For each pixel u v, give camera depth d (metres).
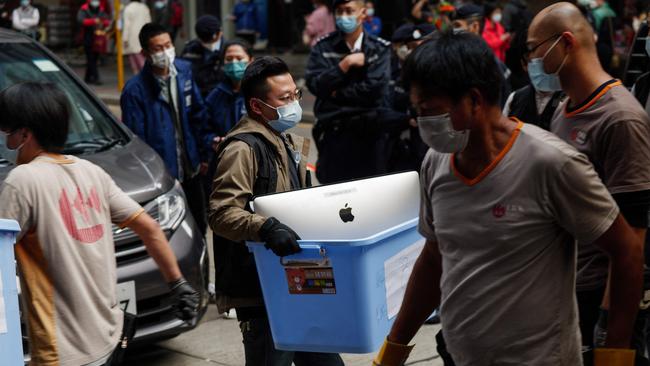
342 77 6.39
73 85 6.07
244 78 3.72
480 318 2.67
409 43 6.84
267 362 3.75
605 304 3.01
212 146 6.40
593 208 2.58
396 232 3.35
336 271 3.26
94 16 19.44
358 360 5.27
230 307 3.71
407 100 6.62
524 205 2.57
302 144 3.89
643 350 3.49
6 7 18.50
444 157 2.72
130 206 3.56
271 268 3.40
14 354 3.21
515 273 2.62
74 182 3.41
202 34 7.44
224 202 3.53
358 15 6.43
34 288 3.31
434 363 5.16
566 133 3.40
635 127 3.22
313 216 3.43
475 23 7.91
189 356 5.46
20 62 6.09
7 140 3.42
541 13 3.44
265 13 21.61
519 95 4.25
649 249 3.71
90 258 3.40
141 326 4.93
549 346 2.64
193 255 5.23
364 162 6.55
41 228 3.31
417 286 3.03
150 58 6.24
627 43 13.14
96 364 3.38
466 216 2.66
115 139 5.77
